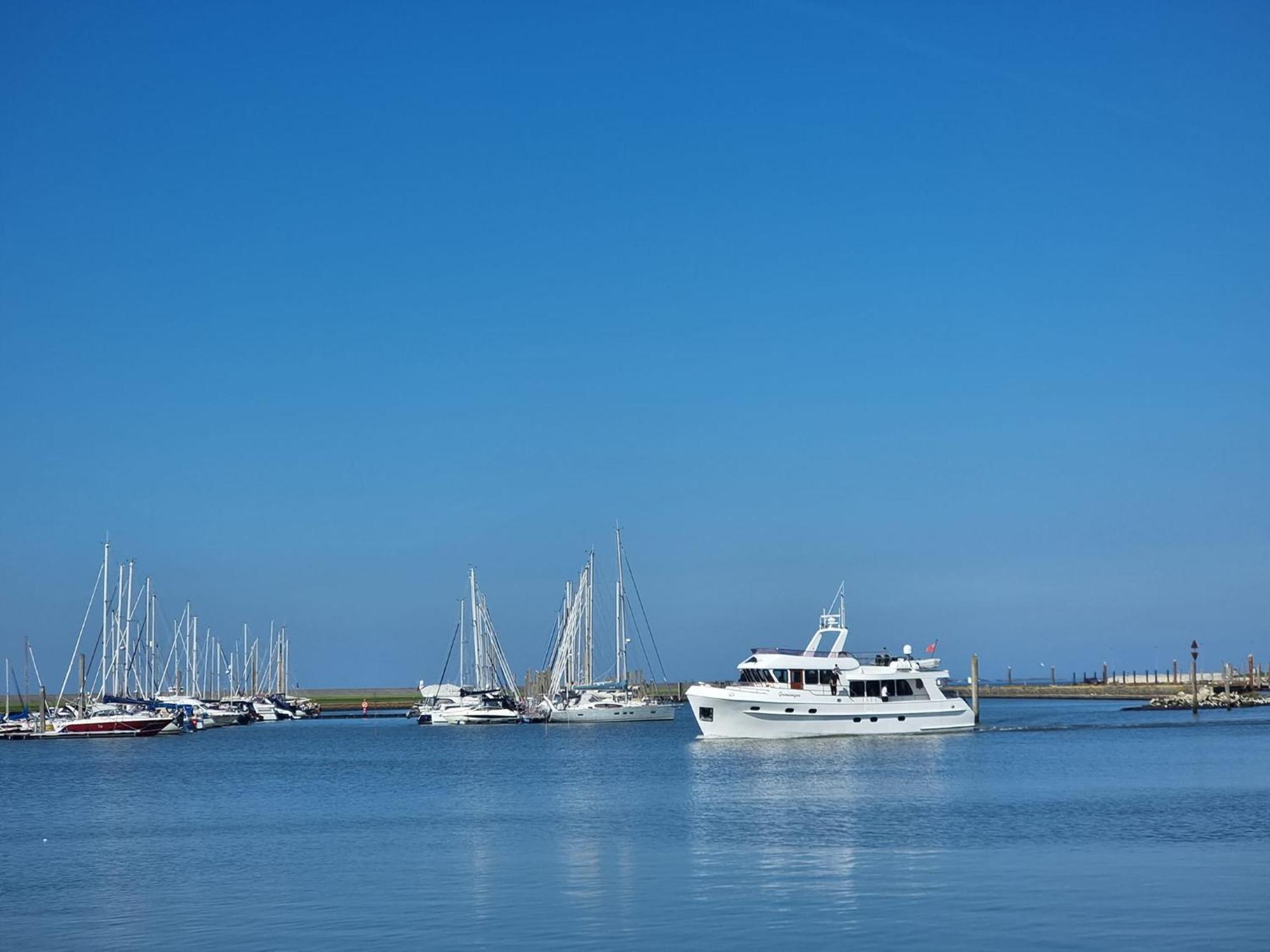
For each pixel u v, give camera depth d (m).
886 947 40.00
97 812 83.06
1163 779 90.12
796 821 69.38
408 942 41.69
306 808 83.56
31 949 42.16
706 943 40.84
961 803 76.06
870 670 115.50
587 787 93.25
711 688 113.75
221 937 43.06
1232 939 40.50
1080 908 44.94
